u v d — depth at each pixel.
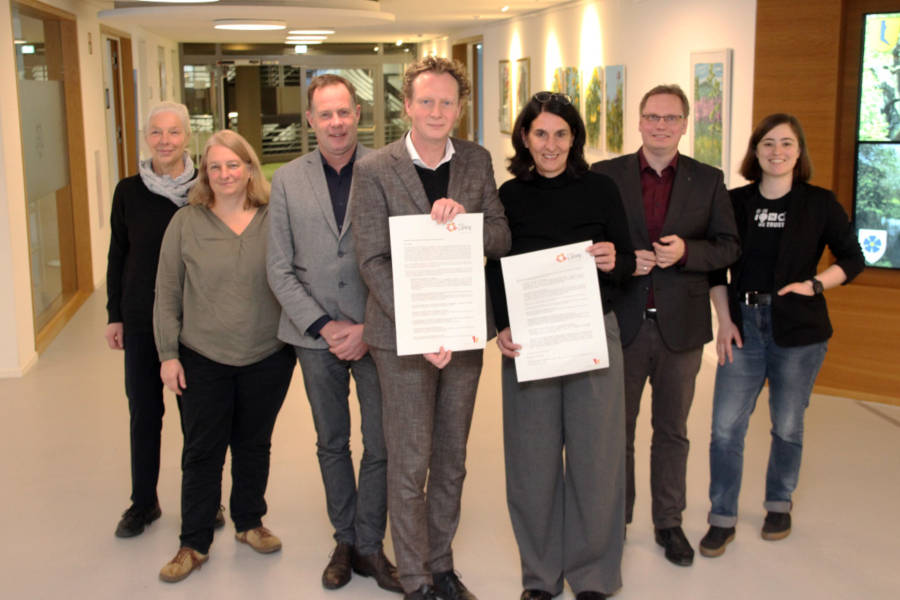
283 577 3.50
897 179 5.34
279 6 8.76
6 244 6.29
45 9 7.61
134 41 11.98
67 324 7.92
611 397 3.11
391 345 3.00
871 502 4.12
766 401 5.52
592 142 9.80
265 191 3.52
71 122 8.84
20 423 5.35
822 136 5.44
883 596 3.31
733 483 3.64
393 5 10.91
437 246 2.88
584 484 3.14
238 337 3.42
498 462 4.67
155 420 3.81
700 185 3.42
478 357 3.12
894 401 5.46
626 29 8.51
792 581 3.43
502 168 14.05
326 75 3.30
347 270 3.27
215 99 19.94
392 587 3.36
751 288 3.62
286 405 5.66
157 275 3.51
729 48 6.28
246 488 3.70
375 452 3.37
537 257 2.96
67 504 4.18
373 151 3.22
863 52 5.34
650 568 3.52
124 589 3.41
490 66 14.41
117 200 3.72
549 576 3.27
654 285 3.39
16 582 3.46
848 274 3.58
